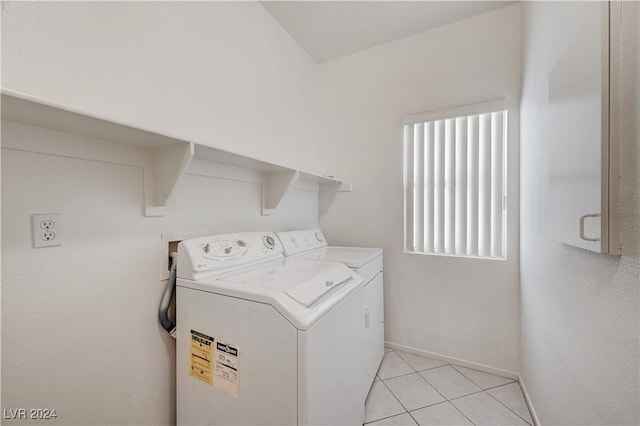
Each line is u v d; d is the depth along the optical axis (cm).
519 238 178
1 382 77
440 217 206
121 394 104
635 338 62
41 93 83
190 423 110
